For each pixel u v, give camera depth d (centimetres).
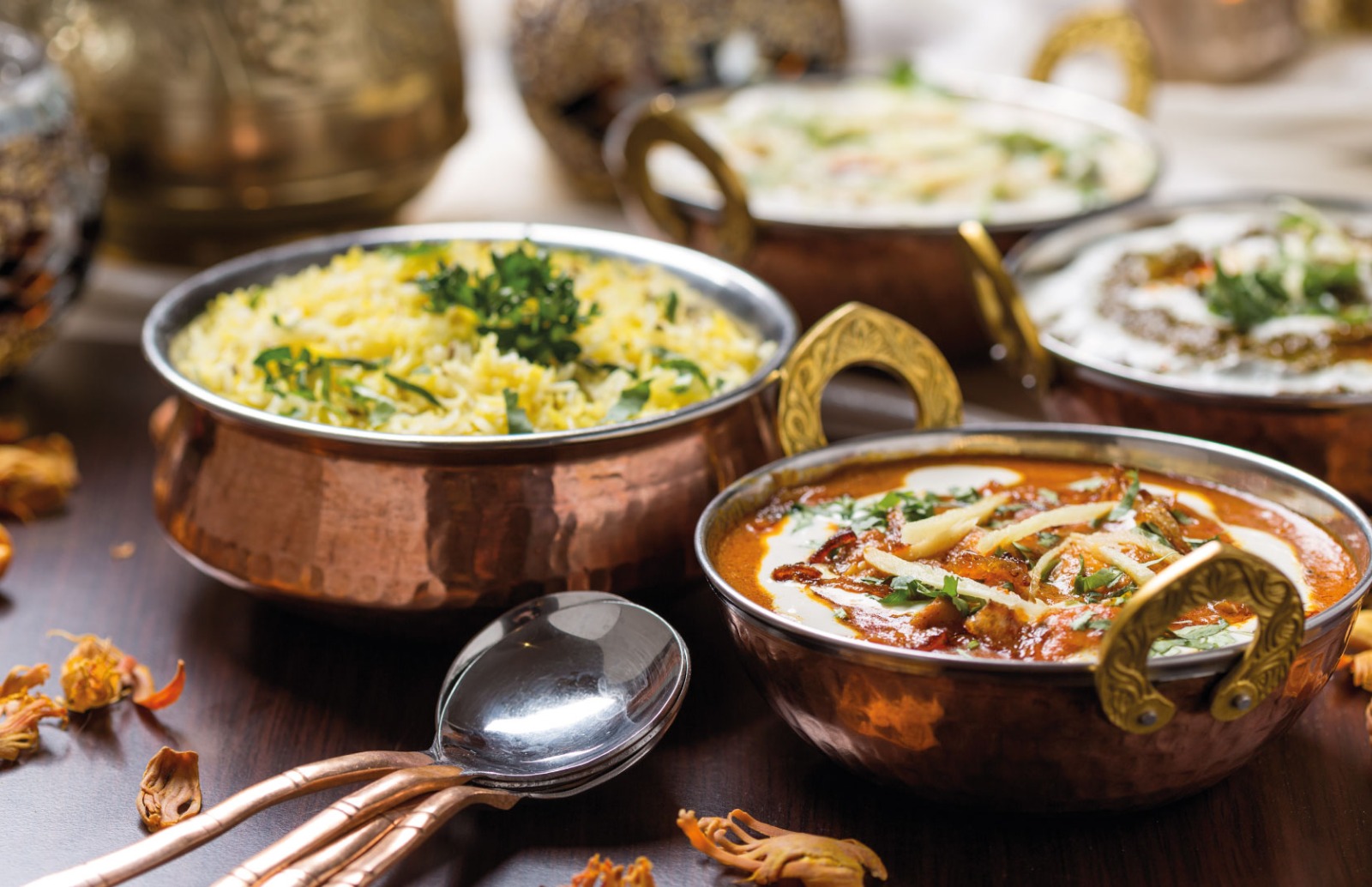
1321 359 115
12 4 154
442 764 83
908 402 144
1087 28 185
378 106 159
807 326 148
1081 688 71
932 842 82
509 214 198
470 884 79
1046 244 137
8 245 132
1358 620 96
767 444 103
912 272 141
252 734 93
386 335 105
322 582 93
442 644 99
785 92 202
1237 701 72
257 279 122
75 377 150
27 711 93
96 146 155
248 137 154
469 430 95
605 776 85
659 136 144
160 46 150
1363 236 137
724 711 96
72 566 115
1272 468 91
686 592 101
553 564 93
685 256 123
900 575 81
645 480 95
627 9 192
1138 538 83
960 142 175
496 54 283
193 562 101
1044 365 116
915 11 263
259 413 94
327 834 74
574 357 105
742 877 80
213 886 72
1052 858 81
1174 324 122
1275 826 83
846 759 81
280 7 150
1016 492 94
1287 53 229
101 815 86
